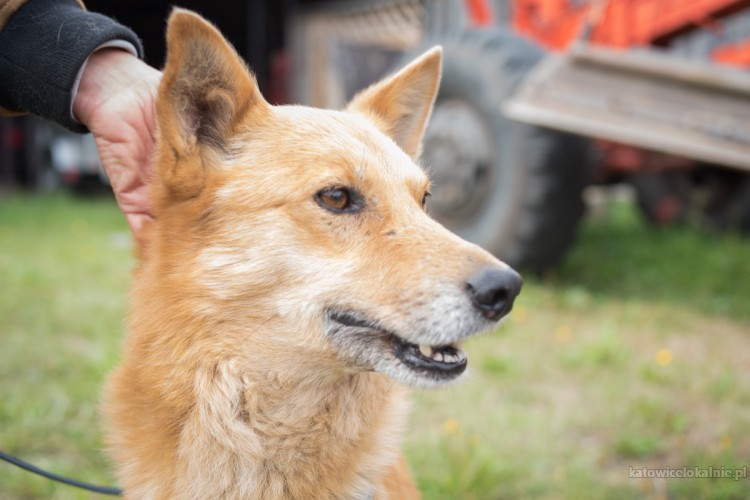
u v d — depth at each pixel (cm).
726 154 151
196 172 79
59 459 105
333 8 354
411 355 79
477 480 101
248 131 82
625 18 177
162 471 79
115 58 85
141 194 85
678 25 176
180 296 79
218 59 80
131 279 84
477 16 208
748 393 119
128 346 82
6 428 108
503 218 168
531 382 126
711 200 242
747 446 108
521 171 165
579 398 121
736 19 202
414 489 88
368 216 81
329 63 352
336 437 81
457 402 119
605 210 315
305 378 80
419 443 108
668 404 117
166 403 79
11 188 361
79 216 278
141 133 84
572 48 155
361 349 79
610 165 212
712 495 99
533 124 164
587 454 108
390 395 85
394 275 79
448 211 183
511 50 171
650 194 256
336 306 79
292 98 375
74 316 149
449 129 181
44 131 365
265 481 80
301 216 79
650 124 155
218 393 79
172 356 79
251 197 79
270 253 79
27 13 83
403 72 93
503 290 77
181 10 77
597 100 156
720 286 183
